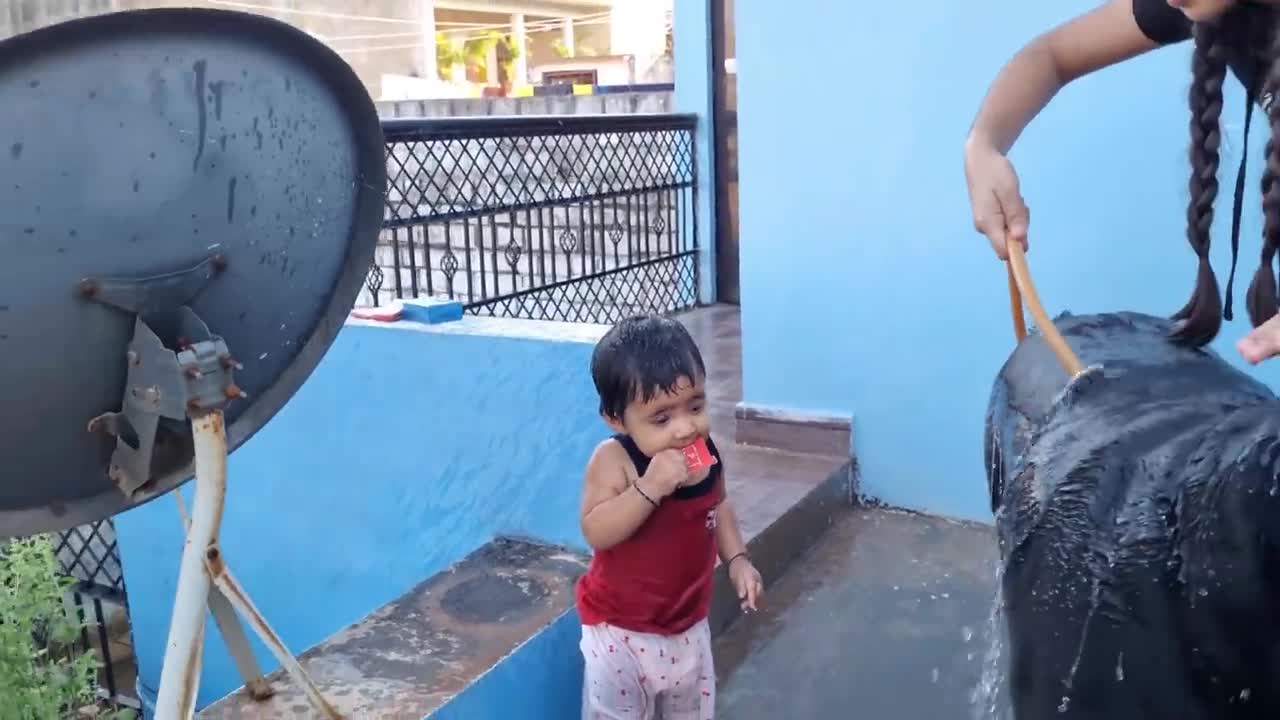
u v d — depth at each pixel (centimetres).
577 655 221
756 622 267
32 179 107
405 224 437
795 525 297
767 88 322
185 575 130
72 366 119
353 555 287
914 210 306
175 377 120
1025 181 292
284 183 132
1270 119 113
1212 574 86
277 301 140
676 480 181
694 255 566
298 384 149
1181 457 93
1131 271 282
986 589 276
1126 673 90
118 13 104
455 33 2200
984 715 127
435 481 265
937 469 318
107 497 133
